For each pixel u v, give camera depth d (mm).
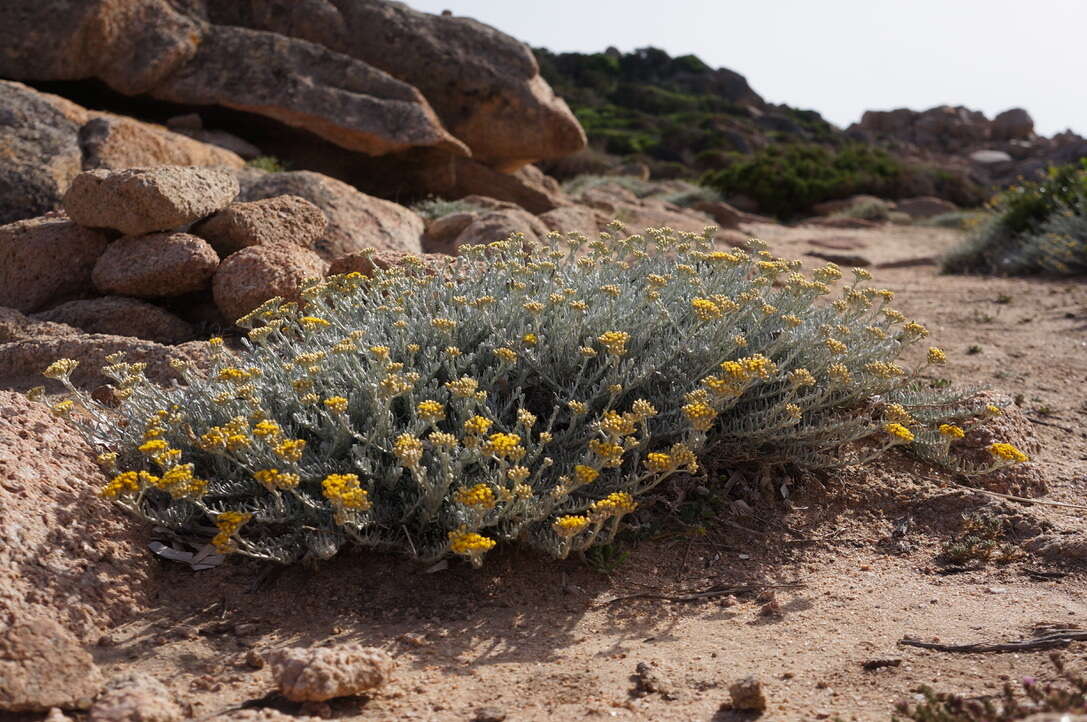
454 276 6105
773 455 4758
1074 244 12109
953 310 9789
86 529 3771
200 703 2949
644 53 74875
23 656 2891
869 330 5172
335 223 8359
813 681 3062
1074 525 4355
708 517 4473
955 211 28250
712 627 3607
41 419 4324
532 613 3738
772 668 3188
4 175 8961
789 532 4453
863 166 33281
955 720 2562
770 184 28484
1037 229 13625
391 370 4367
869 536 4453
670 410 4699
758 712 2836
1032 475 4980
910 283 12273
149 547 3959
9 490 3697
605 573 4023
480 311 5082
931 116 64438
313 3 14672
